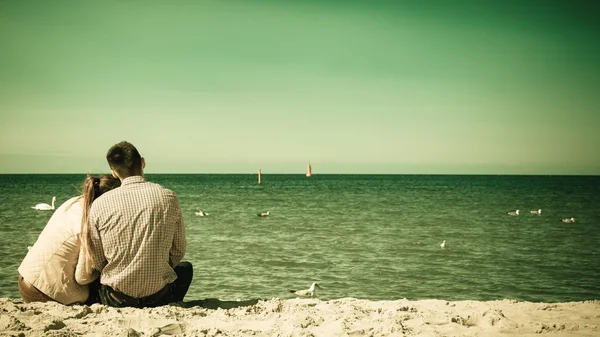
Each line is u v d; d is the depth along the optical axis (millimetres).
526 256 16062
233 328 4176
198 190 72750
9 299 4676
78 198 4617
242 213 31859
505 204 43500
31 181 115000
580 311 5012
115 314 4195
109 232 4219
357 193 63875
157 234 4273
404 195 59094
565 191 77062
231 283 11758
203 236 19984
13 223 23281
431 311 4953
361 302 5398
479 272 13461
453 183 130125
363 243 18312
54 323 3836
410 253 16281
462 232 22328
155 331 3896
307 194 60219
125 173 4367
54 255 4449
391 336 4012
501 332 4215
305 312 4754
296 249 16719
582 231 23219
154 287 4352
